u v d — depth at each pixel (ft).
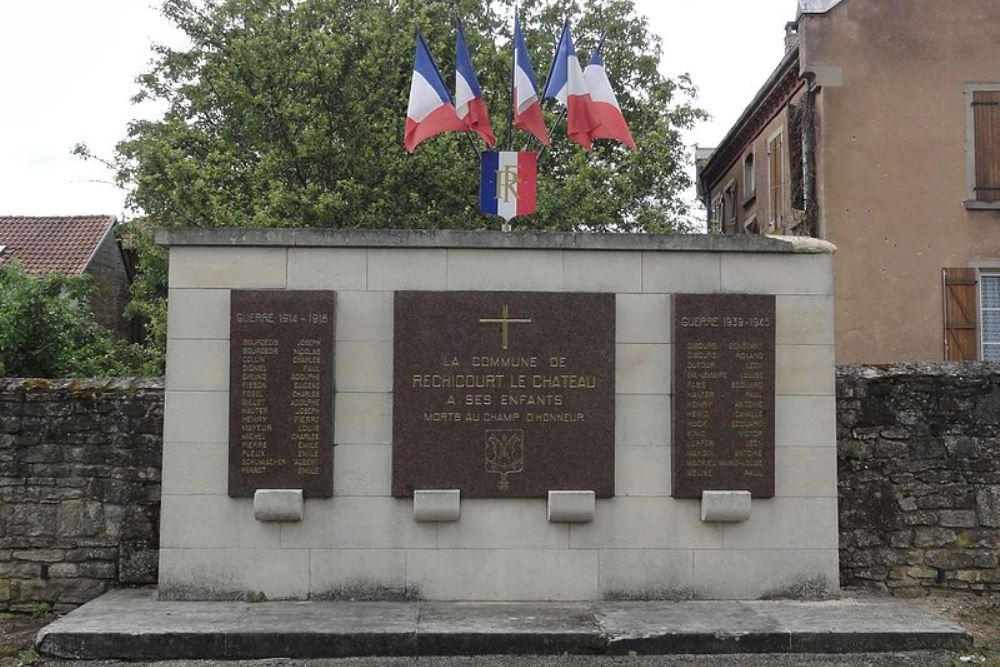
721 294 28.86
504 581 28.58
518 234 28.78
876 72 56.65
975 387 30.89
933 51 56.65
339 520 28.40
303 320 28.35
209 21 72.13
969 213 56.24
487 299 28.71
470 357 28.60
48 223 95.86
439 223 65.26
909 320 55.83
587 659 24.99
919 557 30.50
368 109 65.72
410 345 28.55
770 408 28.81
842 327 55.83
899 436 30.81
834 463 29.09
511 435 28.58
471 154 66.74
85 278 46.65
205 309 28.55
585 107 33.22
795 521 28.96
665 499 28.81
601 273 29.01
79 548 30.07
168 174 64.23
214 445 28.43
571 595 28.60
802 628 25.82
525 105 32.86
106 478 30.19
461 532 28.55
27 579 29.94
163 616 26.53
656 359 28.99
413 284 28.78
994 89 56.44
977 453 30.68
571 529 28.71
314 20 68.64
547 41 78.64
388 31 67.15
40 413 30.30
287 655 25.07
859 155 56.44
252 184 63.31
